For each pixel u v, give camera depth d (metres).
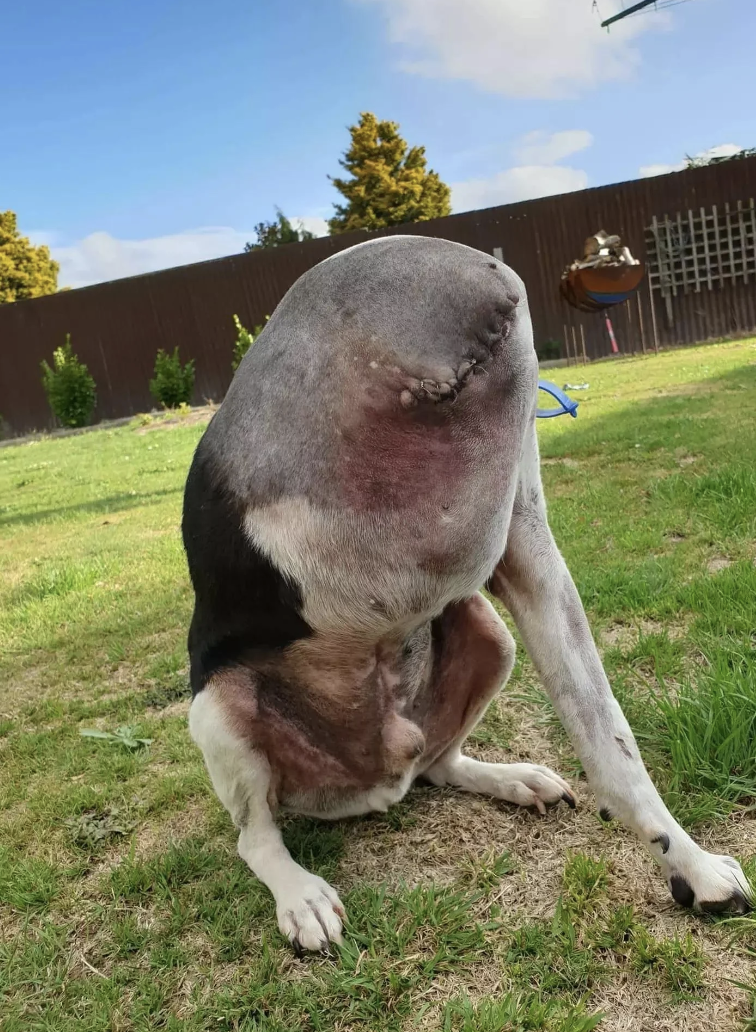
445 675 1.02
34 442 7.97
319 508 0.80
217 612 0.91
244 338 7.64
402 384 0.76
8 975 0.91
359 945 0.87
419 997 0.81
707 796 0.99
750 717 1.04
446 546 0.80
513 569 0.89
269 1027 0.79
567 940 0.83
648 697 1.21
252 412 0.83
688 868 0.83
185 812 1.17
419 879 0.96
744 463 2.37
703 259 7.43
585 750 0.87
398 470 0.78
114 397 8.62
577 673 0.87
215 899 0.98
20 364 8.69
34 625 2.03
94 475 4.71
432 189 19.69
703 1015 0.74
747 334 7.45
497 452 0.80
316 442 0.79
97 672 1.69
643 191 7.35
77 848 1.12
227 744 0.93
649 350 7.51
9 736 1.47
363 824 1.08
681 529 1.96
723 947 0.80
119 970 0.90
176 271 8.24
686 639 1.39
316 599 0.83
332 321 0.78
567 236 7.47
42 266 20.05
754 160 7.18
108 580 2.37
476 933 0.85
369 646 0.88
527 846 0.99
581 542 1.96
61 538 3.08
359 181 19.06
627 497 2.30
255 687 0.94
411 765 0.96
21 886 1.05
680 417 3.36
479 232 7.55
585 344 7.61
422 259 0.77
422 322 0.75
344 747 0.96
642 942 0.80
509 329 0.79
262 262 8.10
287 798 0.99
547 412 0.98
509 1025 0.75
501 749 1.22
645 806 0.84
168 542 2.75
